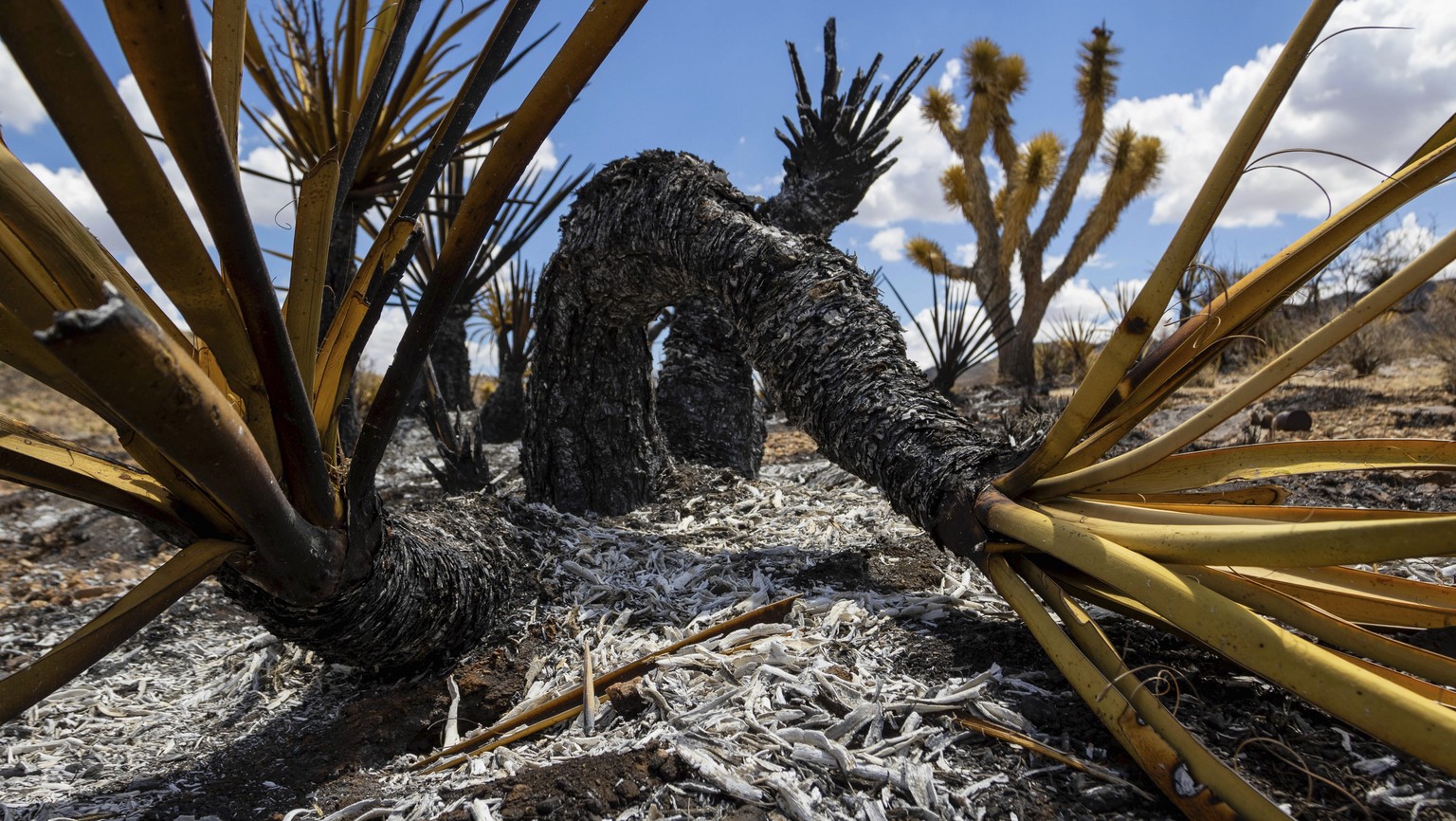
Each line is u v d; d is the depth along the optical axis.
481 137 5.91
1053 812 1.43
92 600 3.94
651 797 1.50
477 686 2.21
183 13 0.87
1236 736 1.62
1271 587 1.72
